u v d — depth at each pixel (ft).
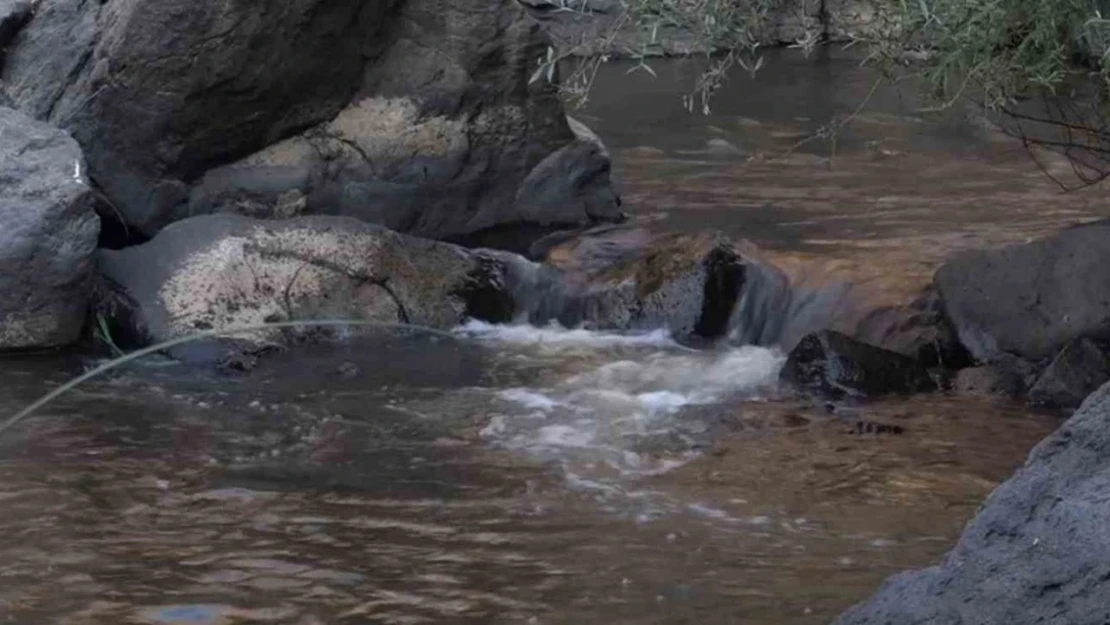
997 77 23.06
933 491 21.72
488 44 34.96
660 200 37.47
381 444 23.62
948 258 30.94
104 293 29.19
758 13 23.30
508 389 26.40
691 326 29.84
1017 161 41.04
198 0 31.96
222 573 19.04
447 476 22.29
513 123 35.37
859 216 35.55
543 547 19.81
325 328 29.17
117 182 32.53
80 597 18.38
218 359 27.76
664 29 24.53
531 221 35.63
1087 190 37.70
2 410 24.99
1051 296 27.20
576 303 30.73
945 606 13.29
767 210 36.27
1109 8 21.72
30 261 27.99
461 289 30.71
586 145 35.88
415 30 34.71
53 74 33.27
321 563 19.33
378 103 34.50
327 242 30.50
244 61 32.53
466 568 19.19
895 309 28.50
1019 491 13.56
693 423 24.66
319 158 33.86
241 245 30.01
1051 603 12.69
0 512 20.81
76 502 21.20
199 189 33.04
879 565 19.22
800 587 18.58
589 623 17.66
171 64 32.04
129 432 24.03
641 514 20.88
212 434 23.99
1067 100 34.86
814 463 22.81
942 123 45.70
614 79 55.06
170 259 29.71
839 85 53.01
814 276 29.63
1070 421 13.75
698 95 51.31
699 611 17.94
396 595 18.43
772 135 45.09
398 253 30.86
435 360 28.07
